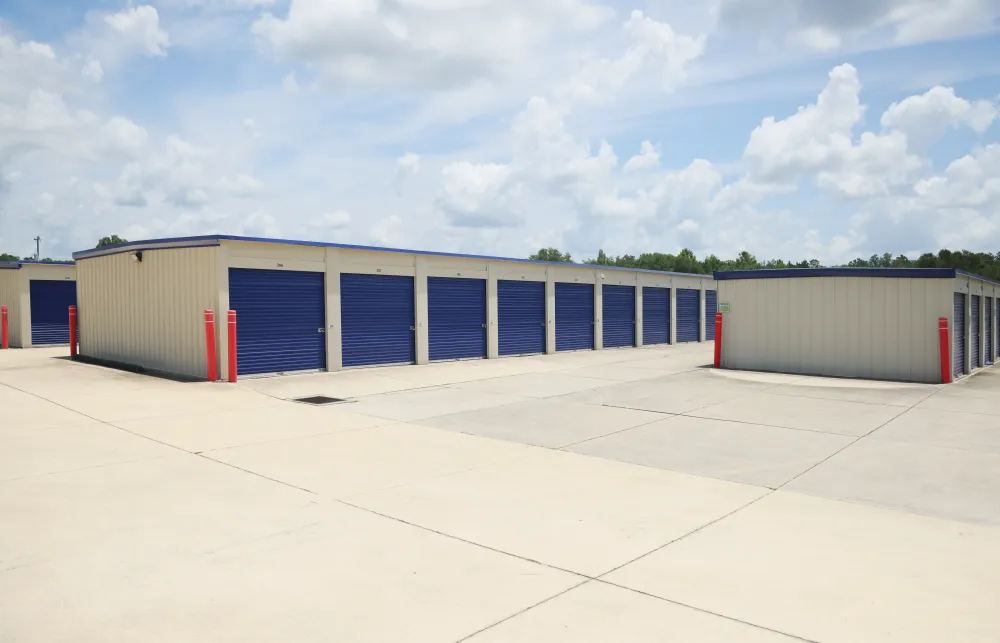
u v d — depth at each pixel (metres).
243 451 8.26
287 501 6.23
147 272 16.41
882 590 4.38
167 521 5.60
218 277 14.55
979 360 19.69
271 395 12.93
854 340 16.30
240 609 4.00
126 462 7.58
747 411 11.58
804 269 16.95
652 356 22.98
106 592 4.21
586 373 17.41
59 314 25.31
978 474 7.50
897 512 6.15
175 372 15.66
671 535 5.44
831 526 5.72
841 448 8.78
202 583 4.37
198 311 14.95
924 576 4.62
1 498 6.14
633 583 4.46
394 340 18.67
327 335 16.88
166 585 4.33
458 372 17.48
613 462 8.01
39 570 4.54
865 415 11.18
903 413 11.36
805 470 7.67
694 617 3.96
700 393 13.72
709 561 4.87
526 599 4.19
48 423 9.64
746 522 5.80
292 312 16.19
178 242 15.30
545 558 4.90
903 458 8.25
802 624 3.88
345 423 10.27
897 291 15.77
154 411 10.84
